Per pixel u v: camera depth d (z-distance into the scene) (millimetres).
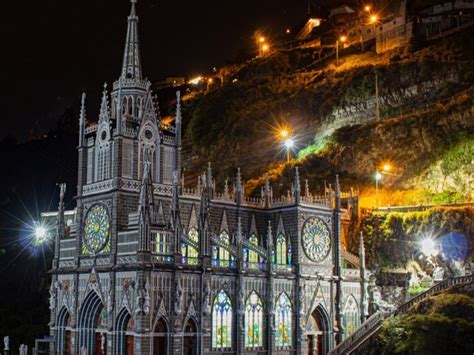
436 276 92375
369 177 123000
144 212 73375
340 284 93250
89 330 80500
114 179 78688
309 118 156375
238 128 162000
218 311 80188
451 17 161250
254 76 191875
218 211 87938
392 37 168500
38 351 86562
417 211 102000
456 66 135250
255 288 84438
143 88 84875
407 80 141375
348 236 104875
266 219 93500
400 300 91938
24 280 128375
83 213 83688
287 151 142500
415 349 75312
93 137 84062
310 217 92062
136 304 71812
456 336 72750
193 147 169500
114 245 77000
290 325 87812
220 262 81625
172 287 74938
